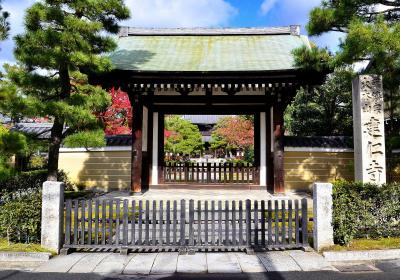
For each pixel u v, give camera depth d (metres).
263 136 12.35
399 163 10.12
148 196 10.77
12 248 5.42
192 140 25.80
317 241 5.61
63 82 9.06
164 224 7.04
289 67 10.30
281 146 10.61
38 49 8.12
